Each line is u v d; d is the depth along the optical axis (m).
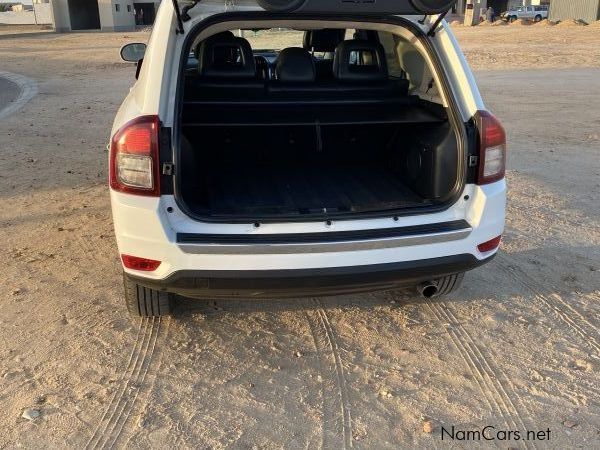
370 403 2.88
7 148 8.02
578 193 6.08
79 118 10.35
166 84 2.76
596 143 8.42
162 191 2.72
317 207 3.50
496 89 13.95
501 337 3.44
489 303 3.82
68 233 4.92
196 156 3.81
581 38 27.86
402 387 3.00
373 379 3.06
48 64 21.36
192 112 3.71
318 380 3.05
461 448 2.60
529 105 11.73
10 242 4.73
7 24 63.31
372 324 3.58
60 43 33.62
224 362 3.19
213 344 3.35
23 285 4.00
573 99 12.45
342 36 4.77
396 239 2.84
